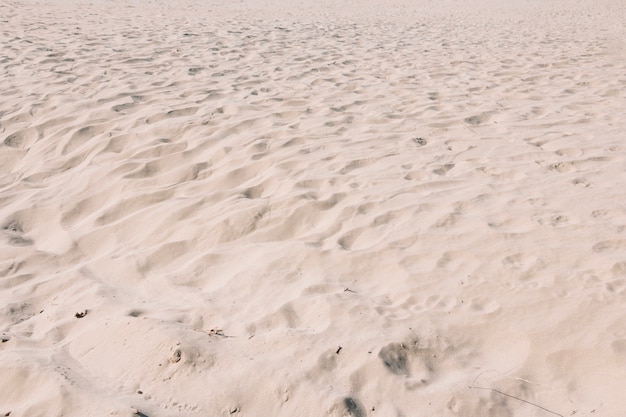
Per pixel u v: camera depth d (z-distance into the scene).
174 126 5.13
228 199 3.79
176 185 4.10
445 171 4.15
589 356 2.25
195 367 2.32
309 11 16.78
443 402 2.11
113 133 5.01
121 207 3.85
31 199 4.05
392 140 4.87
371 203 3.61
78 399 2.14
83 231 3.62
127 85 6.50
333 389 2.17
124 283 3.06
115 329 2.56
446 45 10.03
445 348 2.38
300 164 4.30
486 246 3.04
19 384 2.26
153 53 8.27
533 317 2.48
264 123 5.30
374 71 7.73
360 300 2.69
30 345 2.53
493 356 2.34
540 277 2.74
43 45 8.41
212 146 4.73
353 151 4.57
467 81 7.20
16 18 10.98
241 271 3.02
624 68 7.79
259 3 19.41
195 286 2.96
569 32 11.88
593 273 2.73
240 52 8.66
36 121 5.39
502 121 5.43
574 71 7.70
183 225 3.54
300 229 3.43
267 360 2.33
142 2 17.47
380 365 2.27
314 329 2.52
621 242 2.99
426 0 21.59
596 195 3.60
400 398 2.15
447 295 2.69
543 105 6.01
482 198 3.63
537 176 3.98
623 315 2.42
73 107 5.68
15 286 3.08
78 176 4.35
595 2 19.22
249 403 2.16
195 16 13.52
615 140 4.70
